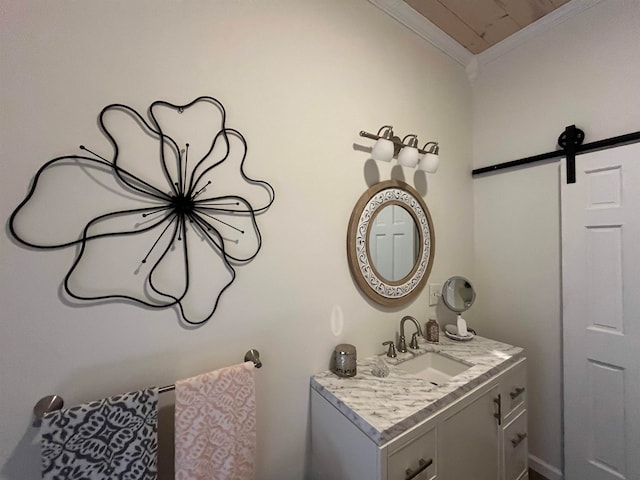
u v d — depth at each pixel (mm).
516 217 1689
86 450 665
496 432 1192
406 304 1477
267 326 1037
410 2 1412
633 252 1221
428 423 899
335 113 1227
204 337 914
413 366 1339
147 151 825
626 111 1278
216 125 936
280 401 1061
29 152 683
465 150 1848
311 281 1147
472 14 1494
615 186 1274
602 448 1307
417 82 1567
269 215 1046
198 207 904
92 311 750
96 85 755
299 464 1102
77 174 733
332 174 1214
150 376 826
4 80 659
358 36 1313
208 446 810
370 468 807
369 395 972
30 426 681
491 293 1808
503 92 1748
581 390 1375
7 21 662
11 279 664
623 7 1287
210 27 927
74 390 728
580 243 1382
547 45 1547
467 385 1047
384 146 1210
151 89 829
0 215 654
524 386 1362
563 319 1440
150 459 731
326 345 1184
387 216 1381
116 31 781
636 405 1210
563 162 1448
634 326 1216
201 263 910
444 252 1704
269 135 1046
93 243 752
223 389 847
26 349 677
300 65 1126
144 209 819
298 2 1126
